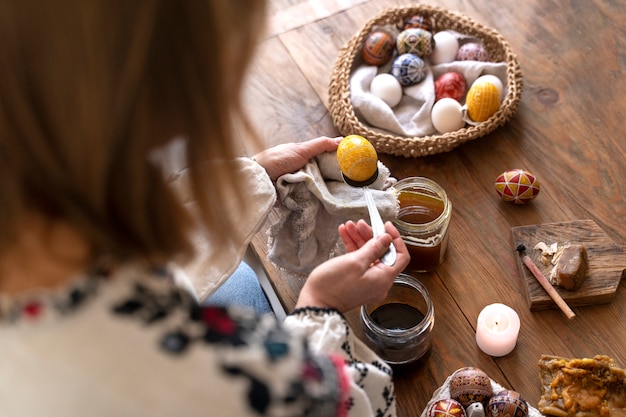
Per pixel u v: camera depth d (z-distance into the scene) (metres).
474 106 1.29
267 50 1.44
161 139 0.66
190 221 0.73
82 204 0.64
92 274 0.68
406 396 1.11
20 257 0.67
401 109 1.35
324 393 0.71
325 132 1.34
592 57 1.37
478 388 1.07
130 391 0.67
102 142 0.60
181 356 0.68
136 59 0.57
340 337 0.96
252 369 0.69
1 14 0.54
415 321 1.13
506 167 1.28
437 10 1.39
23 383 0.66
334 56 1.43
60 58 0.56
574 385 1.09
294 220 1.17
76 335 0.67
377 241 1.02
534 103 1.33
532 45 1.40
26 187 0.63
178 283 0.80
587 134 1.29
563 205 1.23
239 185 0.74
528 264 1.16
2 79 0.56
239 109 0.71
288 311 1.19
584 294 1.14
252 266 1.43
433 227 1.14
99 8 0.54
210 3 0.58
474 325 1.15
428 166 1.29
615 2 1.43
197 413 0.67
